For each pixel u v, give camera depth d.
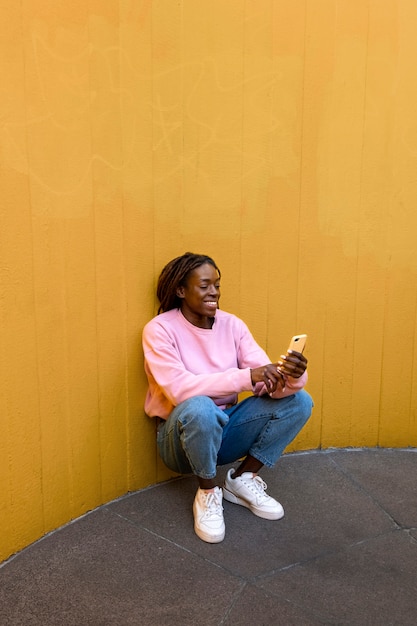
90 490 2.54
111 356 2.54
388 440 3.28
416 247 3.16
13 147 2.07
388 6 2.93
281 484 2.85
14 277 2.12
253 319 2.95
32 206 2.16
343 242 3.06
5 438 2.15
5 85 2.02
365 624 1.96
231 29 2.67
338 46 2.89
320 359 3.12
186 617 1.96
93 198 2.37
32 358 2.22
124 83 2.41
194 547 2.33
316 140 2.93
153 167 2.56
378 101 2.99
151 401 2.64
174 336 2.54
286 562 2.26
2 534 2.19
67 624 1.92
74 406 2.42
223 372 2.42
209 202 2.74
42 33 2.12
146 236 2.58
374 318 3.17
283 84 2.82
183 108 2.61
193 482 2.83
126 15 2.38
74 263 2.33
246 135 2.78
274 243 2.93
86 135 2.31
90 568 2.19
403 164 3.07
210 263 2.53
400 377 3.25
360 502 2.71
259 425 2.55
